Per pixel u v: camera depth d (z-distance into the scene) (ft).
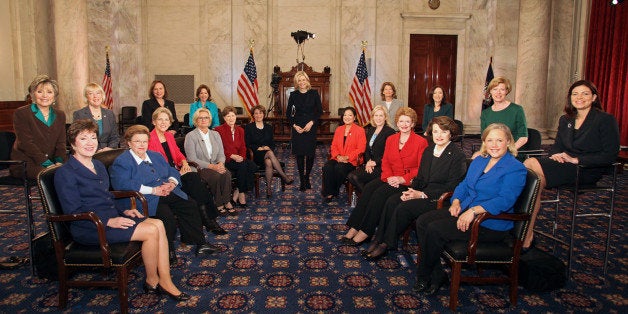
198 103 23.34
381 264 12.64
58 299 10.26
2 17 30.71
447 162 12.42
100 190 10.12
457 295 10.09
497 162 10.35
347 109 18.94
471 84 42.96
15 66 31.58
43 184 9.52
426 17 41.70
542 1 37.27
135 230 9.96
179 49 41.47
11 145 13.17
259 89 41.57
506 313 9.86
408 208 12.12
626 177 24.71
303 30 41.37
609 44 31.12
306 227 15.98
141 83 41.32
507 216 9.70
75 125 9.74
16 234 14.78
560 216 17.35
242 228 15.81
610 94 31.04
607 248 11.69
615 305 10.18
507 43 41.93
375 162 17.17
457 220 10.29
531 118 38.40
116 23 40.40
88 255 9.54
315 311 9.95
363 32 41.45
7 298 10.39
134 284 11.26
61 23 34.04
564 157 11.75
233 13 41.04
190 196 14.75
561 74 37.60
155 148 14.92
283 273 12.00
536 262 10.78
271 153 20.33
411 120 14.26
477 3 42.19
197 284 11.28
